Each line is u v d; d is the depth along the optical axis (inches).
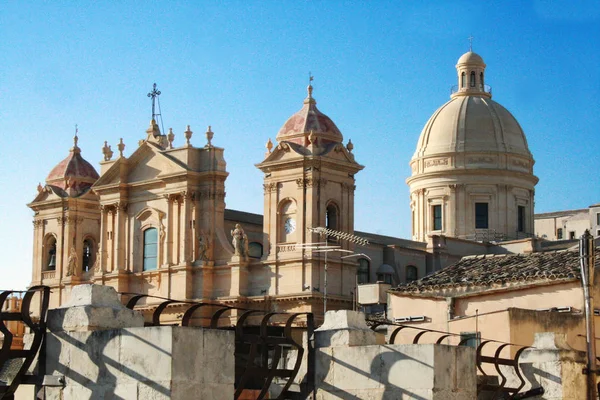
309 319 1229.7
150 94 3941.9
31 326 1034.1
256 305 3585.1
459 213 4672.7
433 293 2196.1
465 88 4894.2
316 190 3587.6
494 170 4658.0
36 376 1033.5
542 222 5629.9
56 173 4293.8
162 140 3900.1
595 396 1421.0
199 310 3641.7
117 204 3917.3
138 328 995.9
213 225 3708.2
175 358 977.5
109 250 3937.0
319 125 3651.6
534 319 1873.8
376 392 1165.7
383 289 2856.8
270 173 3671.3
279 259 3585.1
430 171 4736.7
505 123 4776.1
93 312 1029.2
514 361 1384.1
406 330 2169.0
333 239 3636.8
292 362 1295.5
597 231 5334.6
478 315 1919.3
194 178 3747.5
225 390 1010.7
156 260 3814.0
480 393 1353.3
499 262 2340.1
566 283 2017.7
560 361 1381.6
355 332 1206.9
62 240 4197.8
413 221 4852.4
